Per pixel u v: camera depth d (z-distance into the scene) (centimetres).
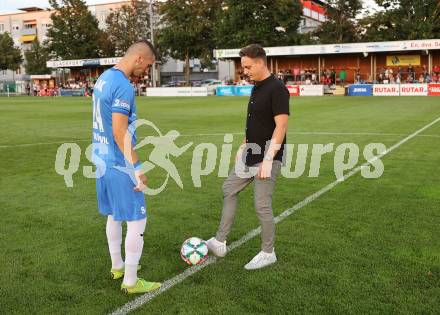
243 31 4828
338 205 584
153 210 575
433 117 1661
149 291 359
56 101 3562
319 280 371
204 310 328
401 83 3344
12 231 503
